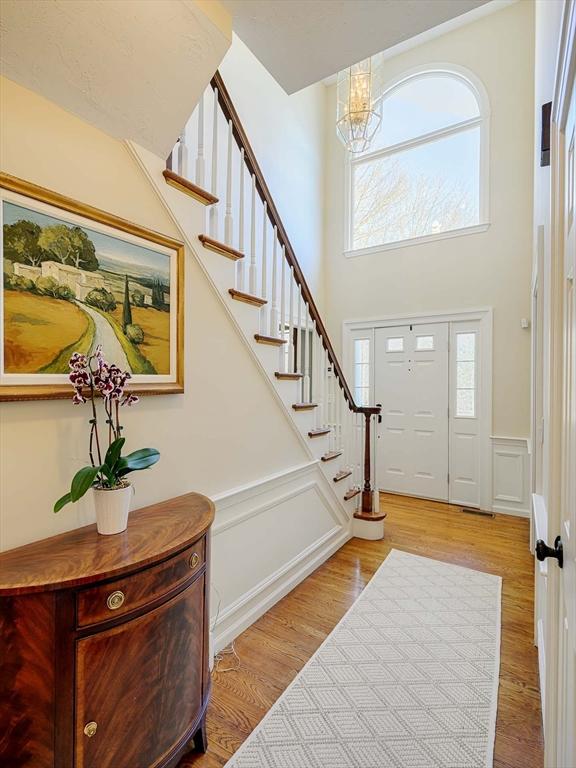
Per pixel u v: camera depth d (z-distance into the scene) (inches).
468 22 168.6
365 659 72.7
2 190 43.6
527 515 151.9
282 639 78.4
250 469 85.0
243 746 55.4
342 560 113.6
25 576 38.0
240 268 82.9
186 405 68.9
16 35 43.0
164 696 45.8
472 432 166.1
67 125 50.5
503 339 159.3
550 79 69.4
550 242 46.9
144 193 60.5
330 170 209.5
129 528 51.3
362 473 146.9
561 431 40.5
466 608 89.1
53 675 37.0
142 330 59.6
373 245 196.4
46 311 47.7
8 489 45.3
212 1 50.2
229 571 78.7
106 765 40.1
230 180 79.8
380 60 118.6
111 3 43.9
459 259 169.8
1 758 36.3
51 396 47.9
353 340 199.5
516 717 60.2
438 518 150.7
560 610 38.5
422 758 53.9
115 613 40.5
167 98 54.9
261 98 165.0
